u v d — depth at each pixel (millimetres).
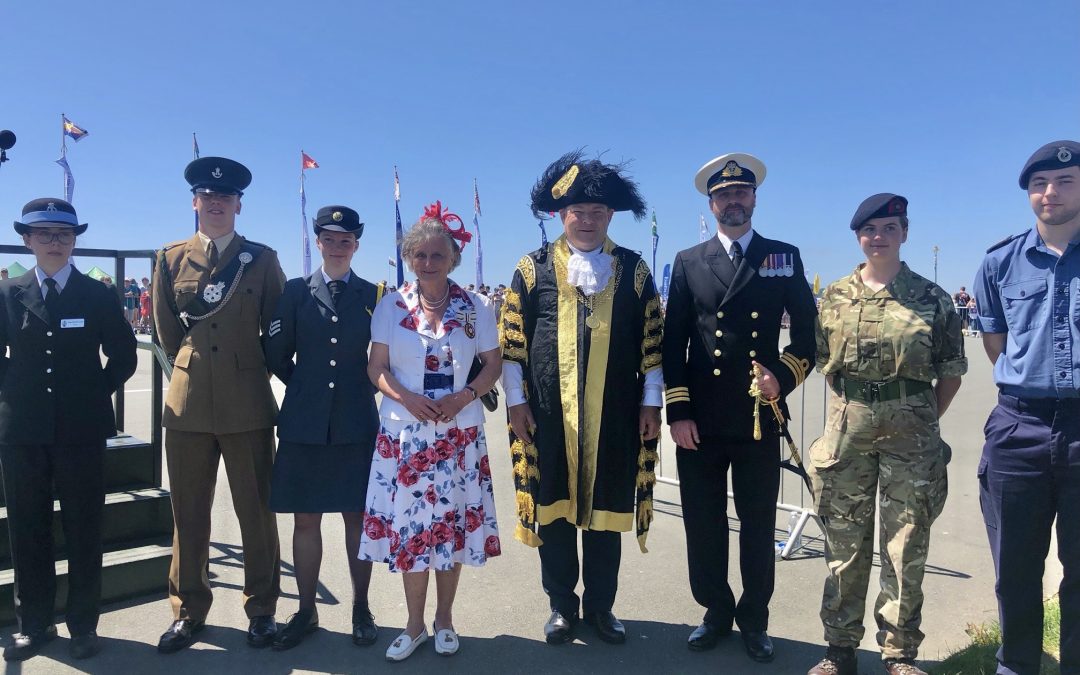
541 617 3721
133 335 3473
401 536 3100
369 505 3195
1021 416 2719
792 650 3361
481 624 3639
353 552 3447
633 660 3271
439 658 3275
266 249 3574
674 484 6180
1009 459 2740
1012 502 2736
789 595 3969
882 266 2988
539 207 3598
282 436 3330
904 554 2873
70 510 3230
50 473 3268
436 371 3203
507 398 3449
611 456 3334
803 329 3234
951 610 3742
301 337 3387
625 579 4227
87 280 3365
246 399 3357
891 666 2953
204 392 3309
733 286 3254
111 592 3727
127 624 3531
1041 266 2697
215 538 4789
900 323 2885
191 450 3334
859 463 2992
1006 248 2828
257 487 3404
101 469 3328
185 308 3369
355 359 3391
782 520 5297
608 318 3352
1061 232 2662
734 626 3650
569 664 3232
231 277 3395
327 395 3318
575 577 3508
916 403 2898
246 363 3400
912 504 2875
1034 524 2711
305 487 3320
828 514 3049
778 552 4590
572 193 3357
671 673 3152
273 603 3473
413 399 3107
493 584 4148
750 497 3258
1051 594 3654
